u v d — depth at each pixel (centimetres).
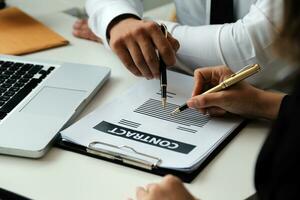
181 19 137
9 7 146
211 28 109
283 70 98
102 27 115
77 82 99
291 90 59
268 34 98
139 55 100
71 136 83
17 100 93
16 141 81
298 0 49
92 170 78
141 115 89
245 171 77
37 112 89
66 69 104
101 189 74
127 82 103
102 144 81
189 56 109
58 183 75
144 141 82
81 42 123
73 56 116
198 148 80
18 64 106
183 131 85
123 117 89
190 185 74
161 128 85
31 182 75
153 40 100
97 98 97
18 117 87
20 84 98
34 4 149
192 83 100
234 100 87
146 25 103
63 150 82
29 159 80
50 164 79
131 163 78
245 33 103
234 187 73
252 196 72
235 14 121
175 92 97
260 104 88
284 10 50
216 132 85
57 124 85
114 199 72
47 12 143
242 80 90
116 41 104
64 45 122
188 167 75
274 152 58
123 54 104
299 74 54
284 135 58
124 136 83
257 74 101
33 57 114
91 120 87
